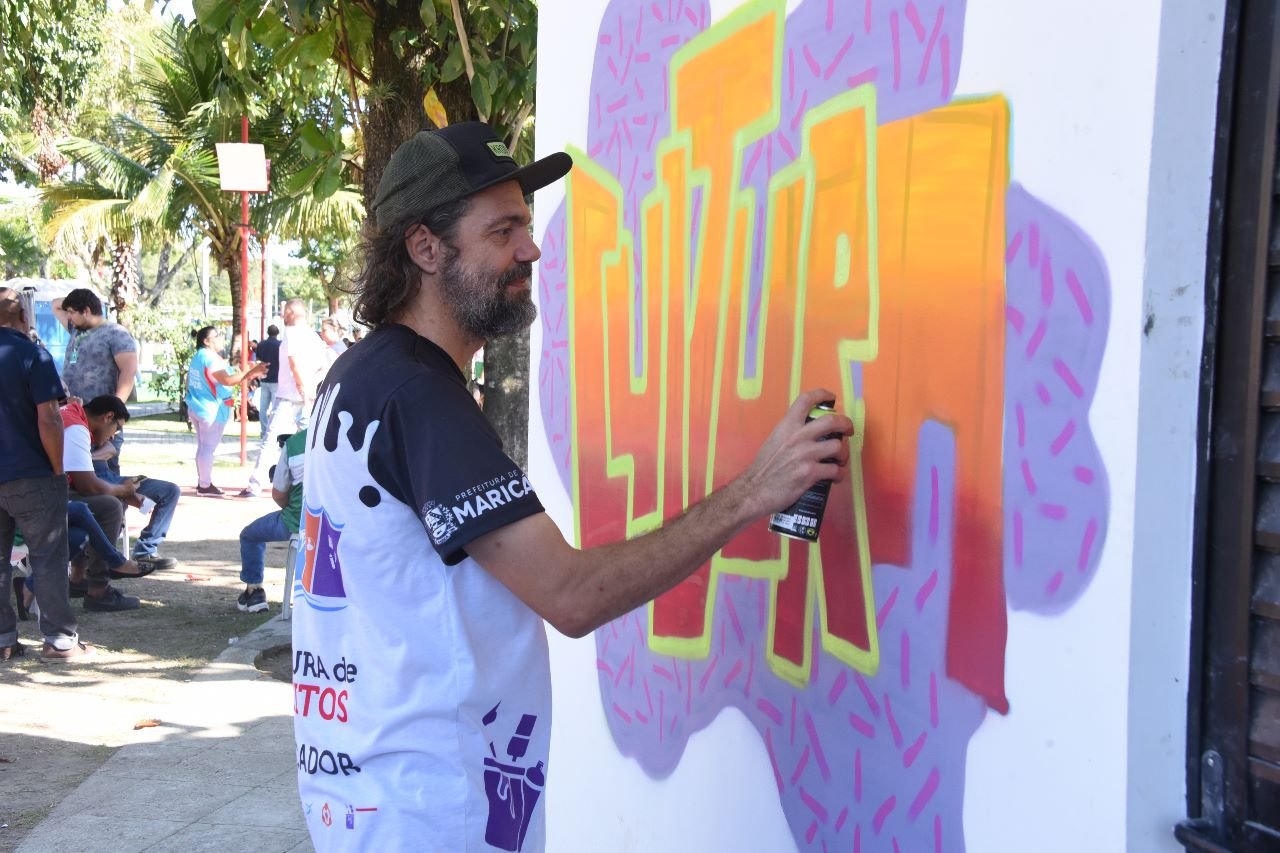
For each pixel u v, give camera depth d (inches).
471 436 71.5
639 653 115.8
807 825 86.0
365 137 196.7
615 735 121.4
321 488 76.5
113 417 326.3
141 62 876.6
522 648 76.1
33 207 1127.6
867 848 78.2
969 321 67.5
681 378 106.4
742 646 96.0
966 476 68.0
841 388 81.0
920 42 71.9
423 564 73.4
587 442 128.2
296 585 80.6
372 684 74.2
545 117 140.1
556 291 136.5
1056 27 60.6
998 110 64.8
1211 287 55.8
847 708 80.7
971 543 67.6
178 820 169.6
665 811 110.5
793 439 74.7
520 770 76.6
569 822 132.6
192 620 295.1
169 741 204.8
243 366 644.1
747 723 95.1
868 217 77.5
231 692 233.6
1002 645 65.0
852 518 79.7
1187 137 55.1
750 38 93.8
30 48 634.8
